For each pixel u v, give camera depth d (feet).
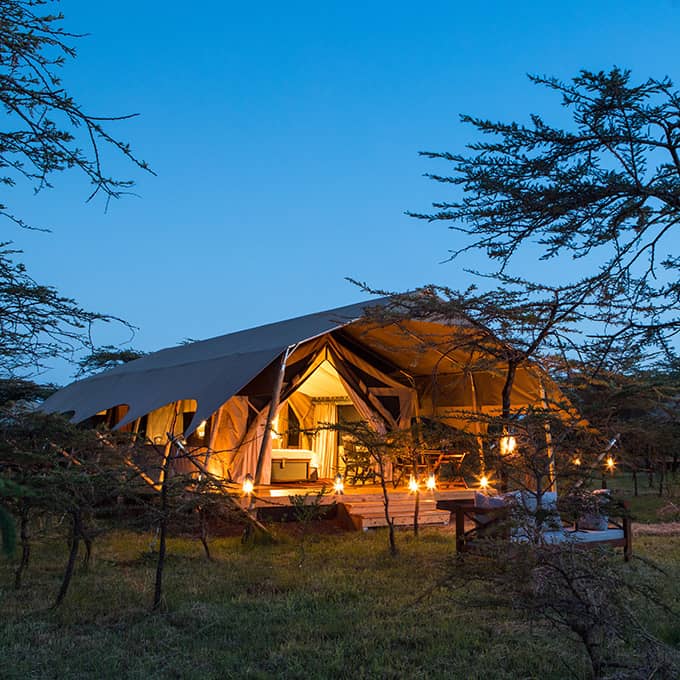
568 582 12.96
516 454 17.07
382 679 15.10
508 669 15.72
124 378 52.24
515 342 27.61
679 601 19.98
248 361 37.65
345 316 40.29
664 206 14.52
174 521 23.38
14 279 24.68
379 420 47.91
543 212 14.89
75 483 19.99
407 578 24.72
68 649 16.85
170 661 16.20
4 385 32.83
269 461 42.68
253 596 22.45
